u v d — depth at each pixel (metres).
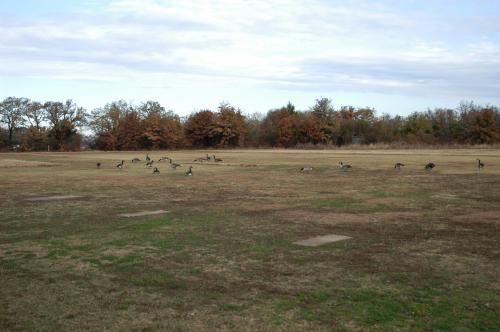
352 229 16.23
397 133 121.06
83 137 130.25
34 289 9.78
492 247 13.38
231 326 7.80
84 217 18.92
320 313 8.35
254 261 11.94
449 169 43.91
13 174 42.06
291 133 125.00
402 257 12.28
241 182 33.78
